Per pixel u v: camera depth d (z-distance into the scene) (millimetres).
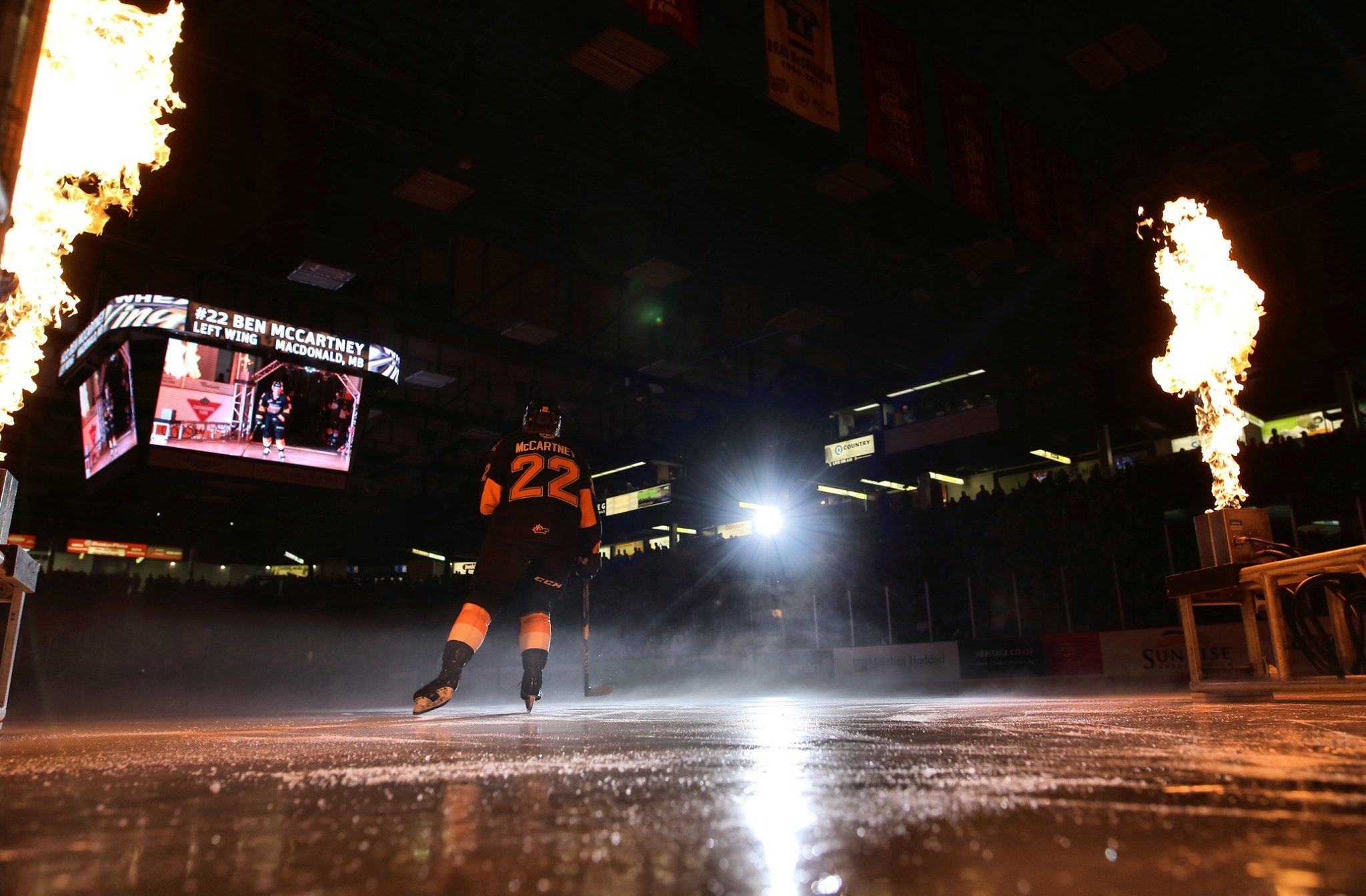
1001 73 14453
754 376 23781
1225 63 13914
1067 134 15734
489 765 1093
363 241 17203
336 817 697
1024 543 13367
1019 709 2707
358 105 13859
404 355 20531
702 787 845
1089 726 1645
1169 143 15617
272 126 14000
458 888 459
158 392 16453
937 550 14195
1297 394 16812
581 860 525
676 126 15211
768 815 674
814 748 1256
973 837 565
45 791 872
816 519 16953
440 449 25188
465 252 18422
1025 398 19453
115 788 896
